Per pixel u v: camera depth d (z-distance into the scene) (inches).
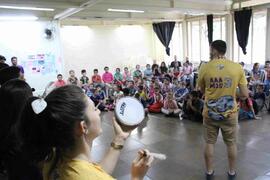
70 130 25.1
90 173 24.4
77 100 25.5
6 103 44.6
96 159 139.3
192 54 405.1
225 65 96.5
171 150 148.3
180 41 421.1
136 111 36.4
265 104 233.0
